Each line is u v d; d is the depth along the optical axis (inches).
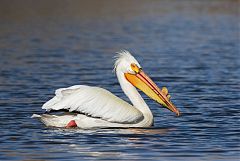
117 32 1450.5
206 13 1905.8
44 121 528.7
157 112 608.1
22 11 1903.3
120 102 532.4
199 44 1230.3
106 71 887.1
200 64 960.9
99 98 526.6
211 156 439.5
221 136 500.1
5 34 1387.8
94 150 456.1
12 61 987.9
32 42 1251.8
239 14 1878.7
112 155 442.3
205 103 650.8
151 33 1427.2
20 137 494.0
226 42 1266.0
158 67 928.3
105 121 527.2
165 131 521.3
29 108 618.5
